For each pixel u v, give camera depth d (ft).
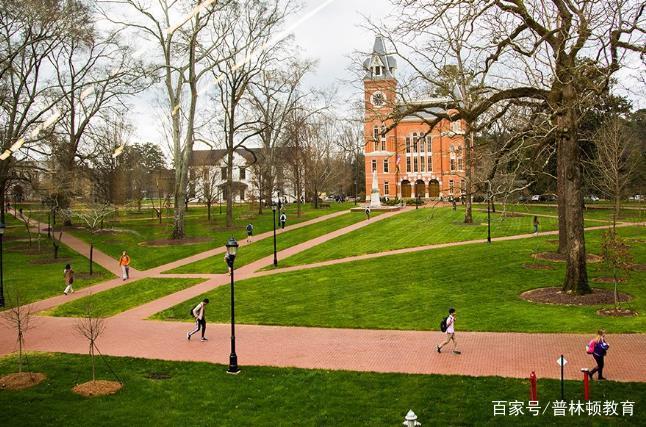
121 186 227.40
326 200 391.04
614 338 60.23
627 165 184.24
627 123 214.90
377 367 55.26
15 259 136.87
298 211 217.15
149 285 107.04
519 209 223.51
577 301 76.59
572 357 54.85
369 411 44.37
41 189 158.71
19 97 161.58
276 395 48.85
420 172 332.39
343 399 47.11
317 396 48.06
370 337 66.64
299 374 53.98
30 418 44.83
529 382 48.62
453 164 319.47
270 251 141.18
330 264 120.37
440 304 80.79
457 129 128.26
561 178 112.98
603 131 169.89
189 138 162.20
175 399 48.73
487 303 79.77
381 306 81.61
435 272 103.71
